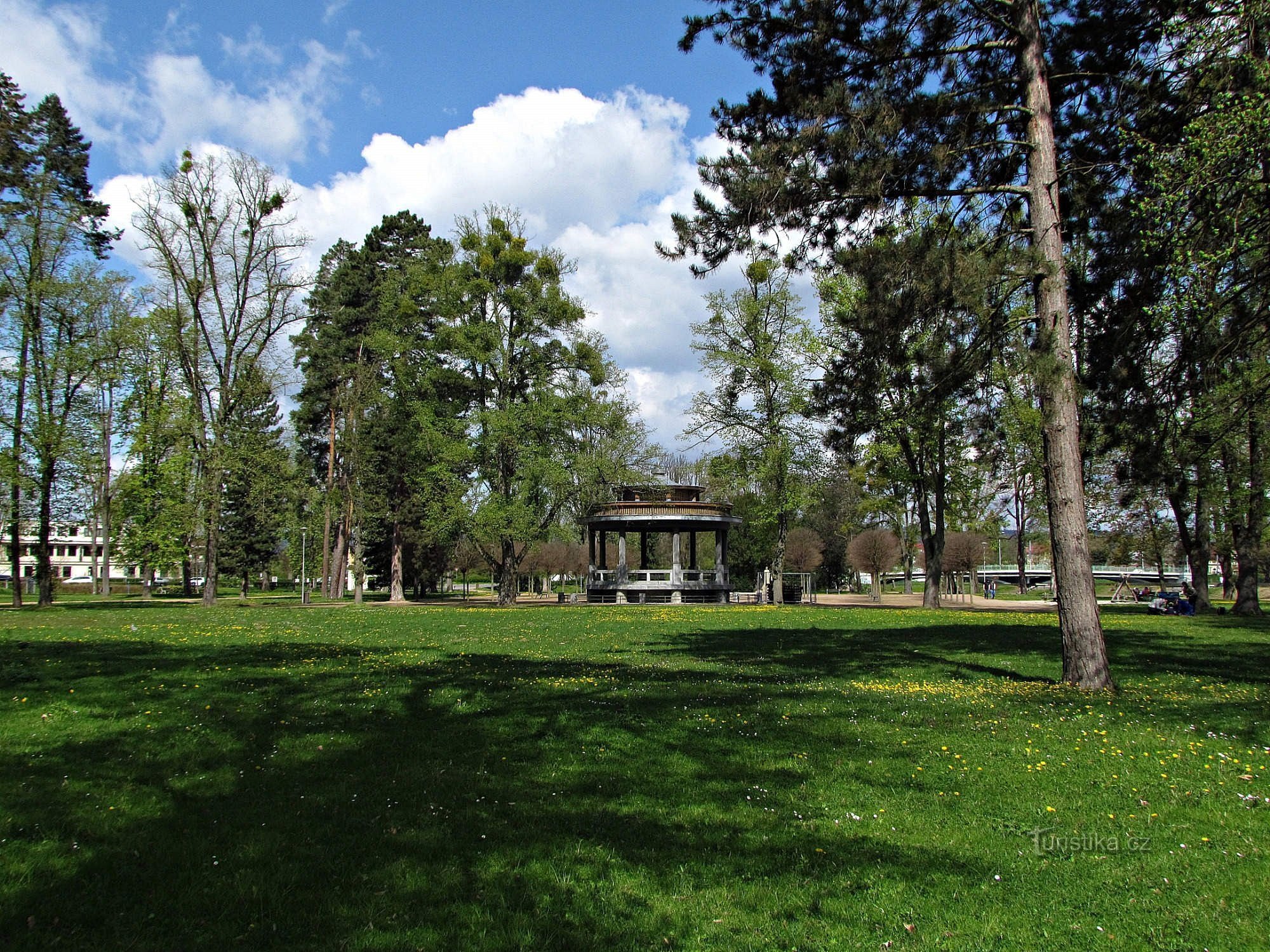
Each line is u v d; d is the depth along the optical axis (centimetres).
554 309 3716
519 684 1188
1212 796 664
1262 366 1259
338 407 4788
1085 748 823
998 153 1298
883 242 1253
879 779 718
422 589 5759
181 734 833
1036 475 3278
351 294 4772
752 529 5494
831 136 1137
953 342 1271
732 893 488
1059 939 432
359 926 438
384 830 582
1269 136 963
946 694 1165
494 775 719
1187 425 1327
